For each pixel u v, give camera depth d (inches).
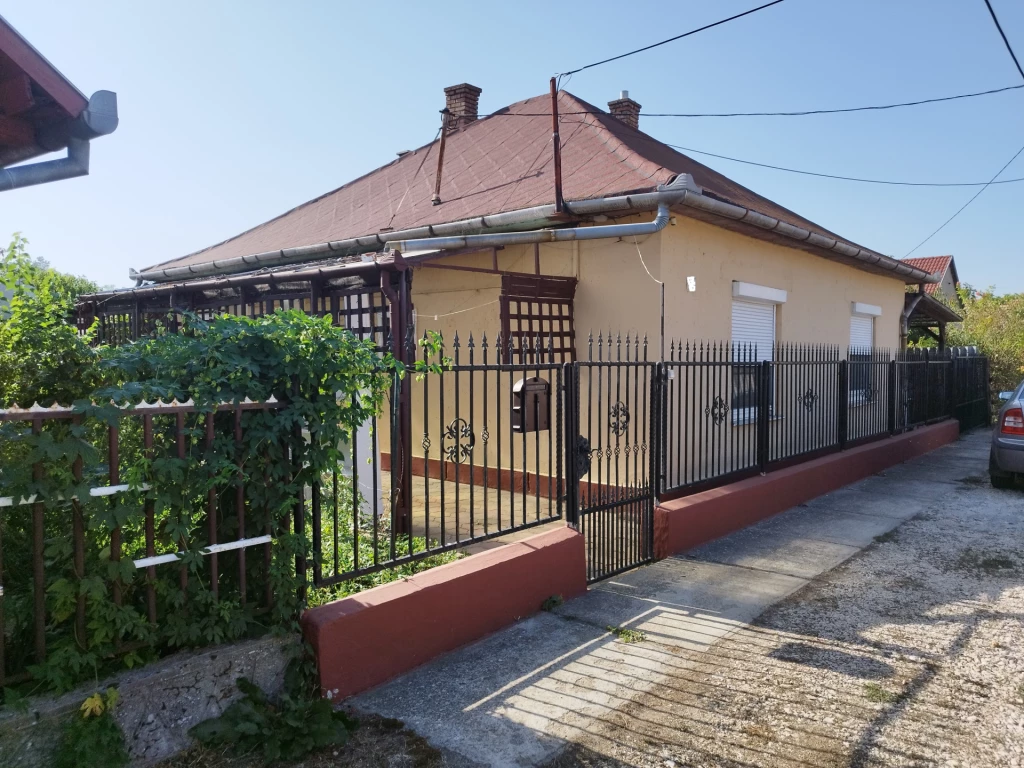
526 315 289.9
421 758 121.3
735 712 136.4
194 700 121.2
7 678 105.5
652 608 190.7
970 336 776.3
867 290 489.7
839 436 369.4
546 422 205.0
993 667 153.9
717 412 287.3
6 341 113.4
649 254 286.0
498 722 132.6
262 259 421.7
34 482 105.3
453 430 169.5
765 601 194.9
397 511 232.2
